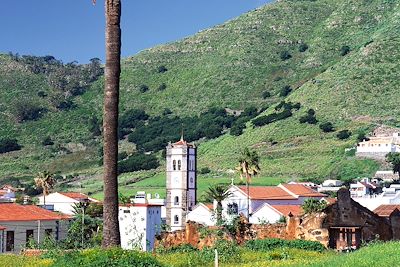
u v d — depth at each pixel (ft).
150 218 388.16
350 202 183.42
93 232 350.64
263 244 181.16
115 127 128.36
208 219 464.24
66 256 134.92
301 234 186.19
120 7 129.39
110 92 128.06
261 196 464.65
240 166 477.77
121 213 385.29
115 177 128.67
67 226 341.41
